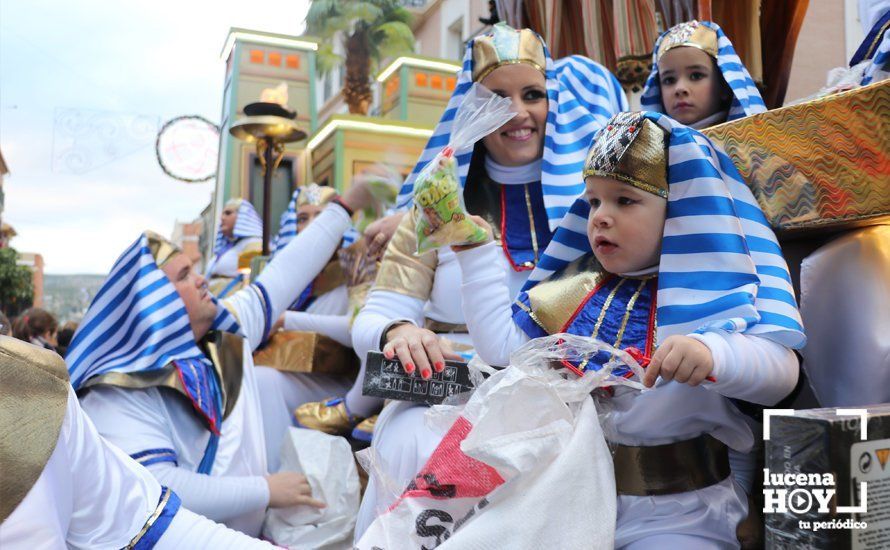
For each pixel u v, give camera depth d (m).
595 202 1.55
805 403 1.73
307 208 3.99
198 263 12.20
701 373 1.26
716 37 2.38
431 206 1.62
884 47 1.82
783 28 2.75
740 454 1.66
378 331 1.86
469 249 1.67
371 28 10.67
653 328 1.48
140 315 2.01
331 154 7.62
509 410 1.25
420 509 1.29
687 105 2.38
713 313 1.37
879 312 1.50
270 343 3.02
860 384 1.51
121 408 1.92
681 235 1.45
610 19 2.96
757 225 1.49
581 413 1.29
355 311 3.00
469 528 1.18
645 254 1.50
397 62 8.55
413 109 8.40
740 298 1.35
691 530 1.40
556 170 2.03
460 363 1.67
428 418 1.42
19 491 0.90
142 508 1.16
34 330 5.15
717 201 1.43
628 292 1.54
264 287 2.61
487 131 1.66
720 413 1.46
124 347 2.01
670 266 1.44
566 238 1.70
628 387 1.46
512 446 1.20
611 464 1.28
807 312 1.65
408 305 2.04
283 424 2.91
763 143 1.59
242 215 5.89
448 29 10.23
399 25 10.58
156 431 1.94
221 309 2.28
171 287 2.07
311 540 2.11
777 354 1.37
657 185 1.46
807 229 1.59
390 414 1.88
